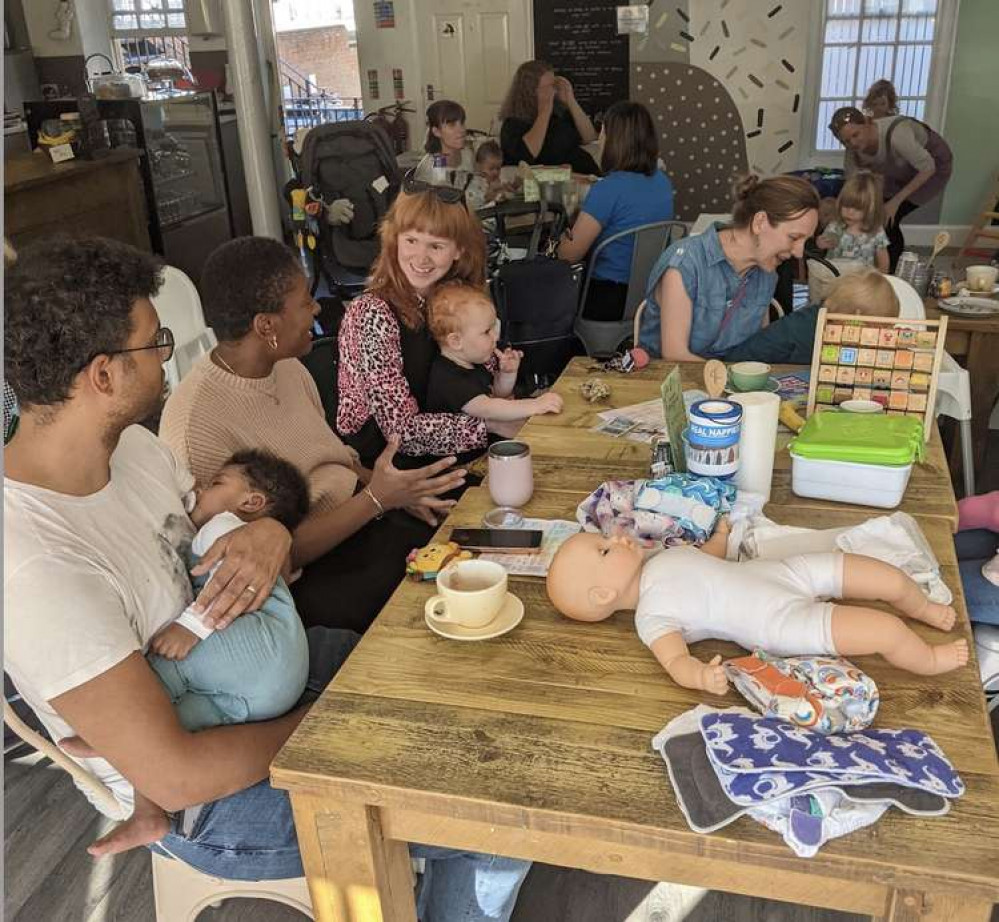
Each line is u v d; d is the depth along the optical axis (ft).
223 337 6.01
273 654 4.46
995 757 3.57
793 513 5.44
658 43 21.18
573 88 21.91
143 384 4.04
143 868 6.29
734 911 5.89
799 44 20.68
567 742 3.75
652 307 9.12
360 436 8.01
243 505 5.30
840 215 13.94
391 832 4.00
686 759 3.55
